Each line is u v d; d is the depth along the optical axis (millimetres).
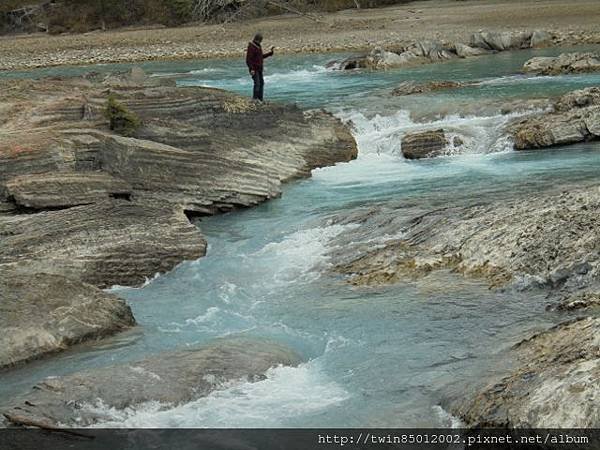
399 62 37344
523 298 10469
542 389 7301
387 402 8523
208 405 8664
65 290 11008
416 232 12914
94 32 64625
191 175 16234
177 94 19500
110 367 9258
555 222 11359
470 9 56781
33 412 8445
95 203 14086
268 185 17141
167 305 12109
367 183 18203
